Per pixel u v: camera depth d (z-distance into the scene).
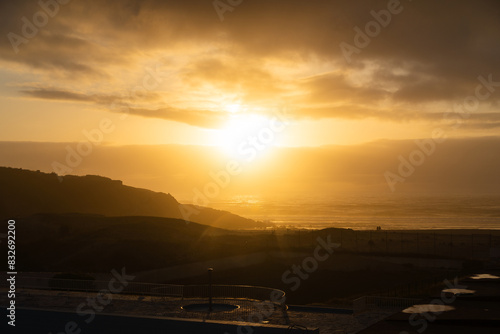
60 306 32.44
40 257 81.25
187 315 29.91
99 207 178.38
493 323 19.45
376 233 108.88
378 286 60.16
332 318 30.33
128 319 25.55
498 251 72.31
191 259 79.56
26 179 175.00
